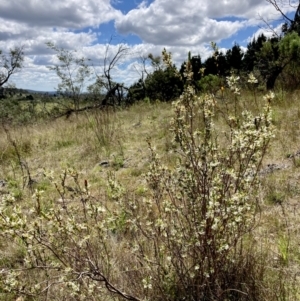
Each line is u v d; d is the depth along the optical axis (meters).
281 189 4.21
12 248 3.43
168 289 2.41
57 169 6.61
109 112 11.52
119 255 2.93
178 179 2.39
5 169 7.09
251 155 2.20
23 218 2.01
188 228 2.41
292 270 2.80
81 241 2.12
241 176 2.28
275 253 3.04
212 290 2.33
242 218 2.28
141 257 2.60
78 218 2.75
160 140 7.18
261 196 4.01
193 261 2.38
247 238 3.23
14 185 5.90
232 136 2.38
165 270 2.43
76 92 18.77
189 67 2.46
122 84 18.69
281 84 10.05
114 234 3.27
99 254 2.61
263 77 10.74
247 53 22.05
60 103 18.59
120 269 2.74
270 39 12.54
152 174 2.58
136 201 3.50
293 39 9.83
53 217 2.13
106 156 6.93
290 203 3.93
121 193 2.56
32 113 19.67
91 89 19.16
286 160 5.09
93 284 2.10
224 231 2.26
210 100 2.48
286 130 6.12
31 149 8.41
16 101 22.69
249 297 2.36
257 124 2.30
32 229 2.01
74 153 7.56
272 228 3.47
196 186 2.32
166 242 2.50
